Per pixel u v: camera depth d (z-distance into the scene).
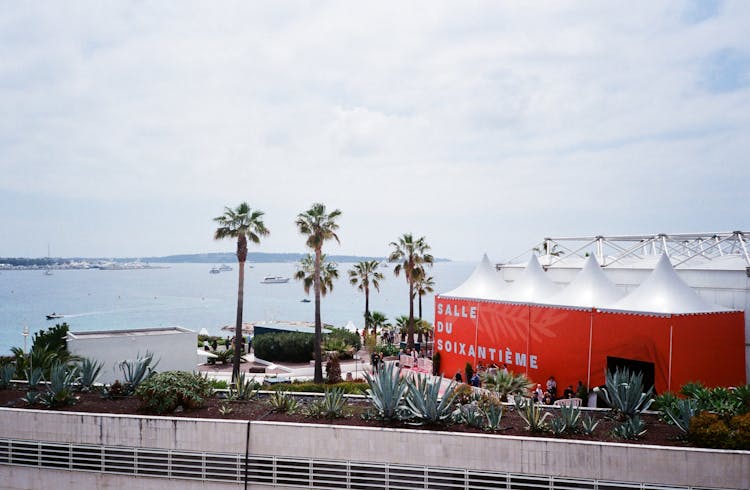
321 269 51.84
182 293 194.75
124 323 95.94
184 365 35.34
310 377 39.69
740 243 30.00
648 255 36.78
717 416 16.08
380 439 16.14
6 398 20.72
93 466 17.44
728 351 25.34
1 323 95.75
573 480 15.09
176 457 17.09
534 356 29.50
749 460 14.45
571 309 27.78
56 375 20.31
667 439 15.93
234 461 16.81
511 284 36.34
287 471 16.64
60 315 109.38
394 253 50.47
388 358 46.00
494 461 15.52
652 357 24.45
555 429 16.41
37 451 17.81
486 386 23.59
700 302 25.83
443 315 35.59
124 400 20.23
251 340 54.09
